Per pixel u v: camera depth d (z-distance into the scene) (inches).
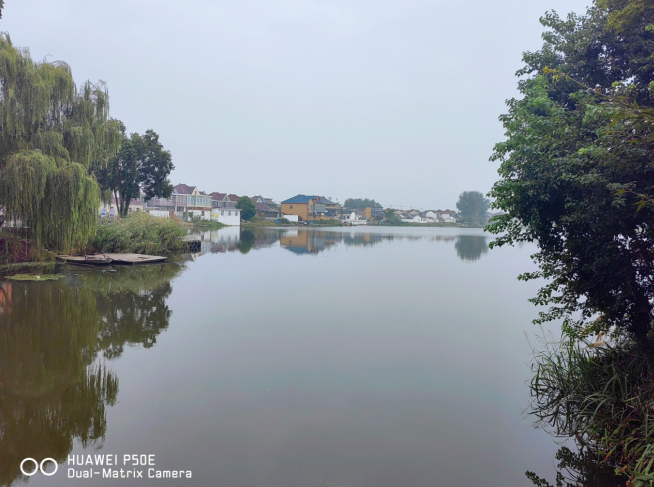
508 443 193.0
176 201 2546.8
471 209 4419.3
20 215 555.8
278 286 544.4
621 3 242.7
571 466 178.4
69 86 640.4
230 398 228.4
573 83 277.1
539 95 254.7
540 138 238.8
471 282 609.9
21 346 300.2
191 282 558.9
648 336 231.3
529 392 242.8
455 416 215.0
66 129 628.4
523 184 232.1
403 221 4232.3
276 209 3663.9
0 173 537.3
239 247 1093.8
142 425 201.6
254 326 361.4
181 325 360.2
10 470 170.1
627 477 170.1
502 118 306.7
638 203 181.6
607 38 260.7
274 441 189.6
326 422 206.4
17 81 560.1
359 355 296.7
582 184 212.4
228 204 3174.2
